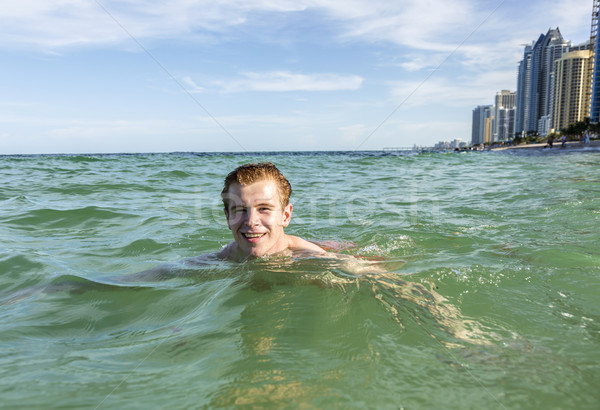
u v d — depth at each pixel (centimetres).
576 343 163
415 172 1284
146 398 126
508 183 899
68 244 377
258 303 203
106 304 219
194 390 129
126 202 643
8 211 532
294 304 201
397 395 126
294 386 130
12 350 164
